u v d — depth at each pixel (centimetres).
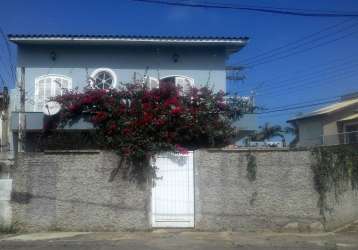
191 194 1457
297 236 1395
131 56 2012
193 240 1308
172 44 1991
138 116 1477
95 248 1205
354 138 2994
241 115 1703
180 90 1573
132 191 1451
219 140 1606
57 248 1208
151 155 1453
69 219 1445
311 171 1486
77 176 1451
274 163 1474
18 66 1983
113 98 1509
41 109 1948
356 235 1422
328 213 1495
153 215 1452
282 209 1465
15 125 1756
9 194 1444
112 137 1476
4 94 1916
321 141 3484
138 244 1249
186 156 1462
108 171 1451
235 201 1459
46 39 1925
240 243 1276
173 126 1494
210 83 2025
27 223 1438
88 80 1805
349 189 1627
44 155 1454
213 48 2042
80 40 1934
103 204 1445
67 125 1627
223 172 1462
